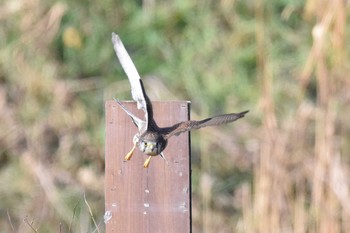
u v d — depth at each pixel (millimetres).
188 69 13703
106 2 14109
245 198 11461
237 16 13984
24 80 13531
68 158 13023
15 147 13141
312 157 11562
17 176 12836
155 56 13914
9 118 13305
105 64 13812
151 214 6492
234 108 13281
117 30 14055
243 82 13484
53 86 13484
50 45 13789
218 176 12727
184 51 13898
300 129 11789
